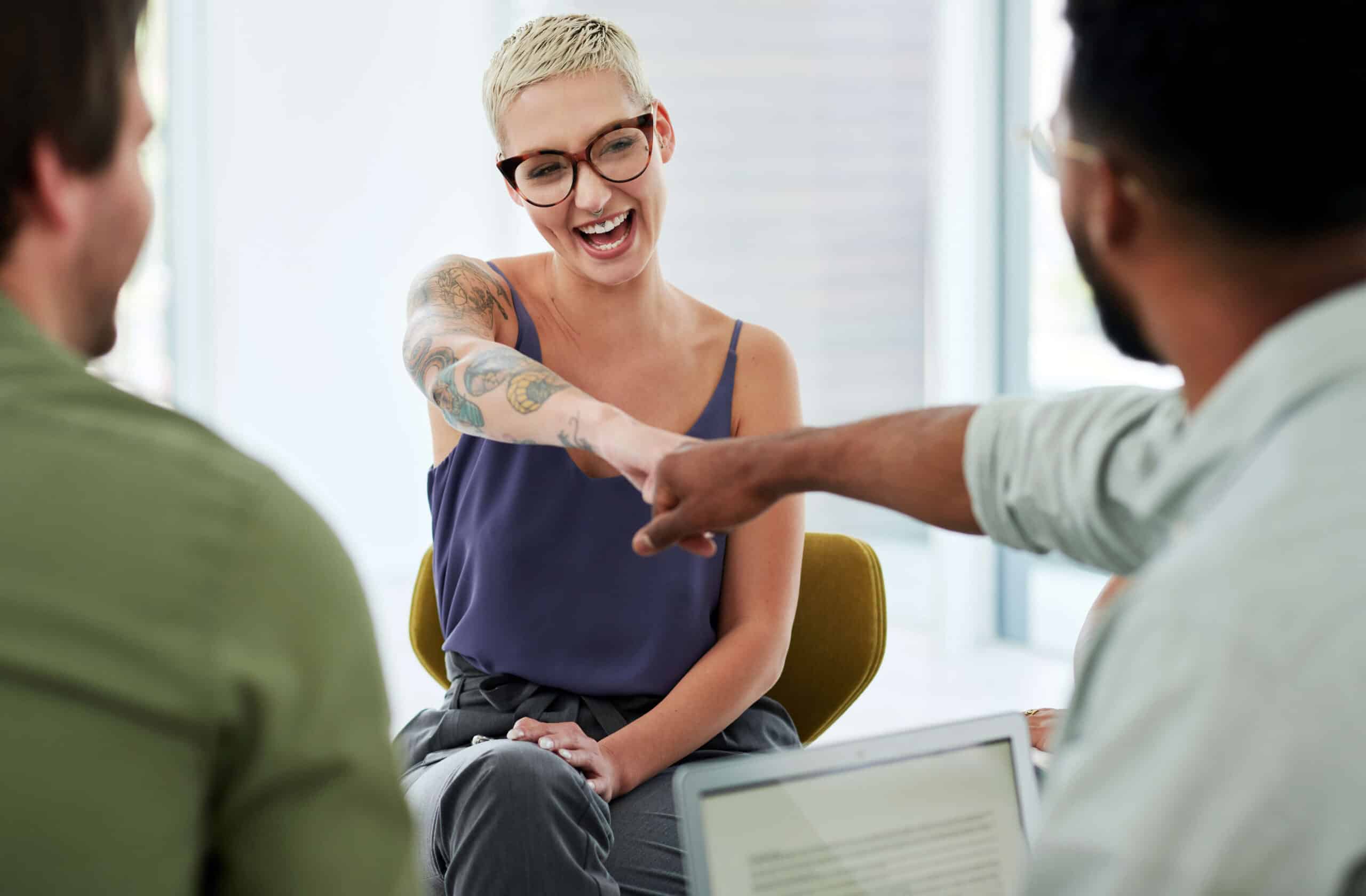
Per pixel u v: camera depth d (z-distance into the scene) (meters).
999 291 4.21
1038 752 1.28
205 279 4.98
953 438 1.01
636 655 1.64
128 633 0.64
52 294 0.72
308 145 5.03
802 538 1.71
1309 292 0.65
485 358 1.50
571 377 1.72
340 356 5.14
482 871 1.36
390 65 5.06
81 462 0.66
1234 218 0.64
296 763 0.69
